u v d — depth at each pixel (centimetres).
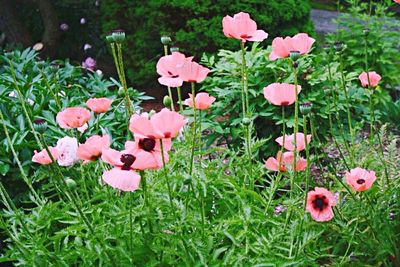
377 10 600
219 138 391
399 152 302
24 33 707
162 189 196
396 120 493
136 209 183
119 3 632
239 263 175
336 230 207
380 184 230
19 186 312
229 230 190
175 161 205
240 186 215
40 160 187
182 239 174
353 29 590
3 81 390
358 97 372
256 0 573
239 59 367
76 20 721
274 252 184
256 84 354
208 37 580
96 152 172
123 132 346
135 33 625
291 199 193
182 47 597
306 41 193
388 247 213
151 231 180
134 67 645
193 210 203
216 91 357
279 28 592
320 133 352
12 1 700
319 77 356
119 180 157
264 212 198
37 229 199
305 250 196
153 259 175
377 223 216
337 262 207
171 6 593
